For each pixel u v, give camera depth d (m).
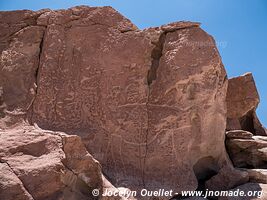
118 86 4.43
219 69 4.45
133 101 4.36
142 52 4.46
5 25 5.17
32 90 4.68
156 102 4.32
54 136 3.69
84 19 4.78
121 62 4.48
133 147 4.23
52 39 4.80
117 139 4.28
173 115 4.23
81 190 3.63
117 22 4.68
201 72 4.29
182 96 4.27
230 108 6.43
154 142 4.21
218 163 4.63
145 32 4.56
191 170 4.21
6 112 4.66
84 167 3.61
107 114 4.36
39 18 4.98
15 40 5.04
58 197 3.38
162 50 4.49
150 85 4.40
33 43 4.93
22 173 3.27
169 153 4.18
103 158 4.22
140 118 4.30
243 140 5.22
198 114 4.30
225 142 5.37
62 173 3.43
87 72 4.55
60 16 4.87
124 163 4.20
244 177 4.34
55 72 4.66
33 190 3.25
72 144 3.62
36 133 3.71
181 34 4.45
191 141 4.28
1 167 3.26
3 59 5.00
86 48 4.66
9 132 3.79
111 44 4.59
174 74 4.27
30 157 3.46
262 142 5.21
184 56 4.32
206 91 4.32
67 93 4.54
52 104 4.55
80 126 4.39
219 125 4.55
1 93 4.81
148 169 4.15
